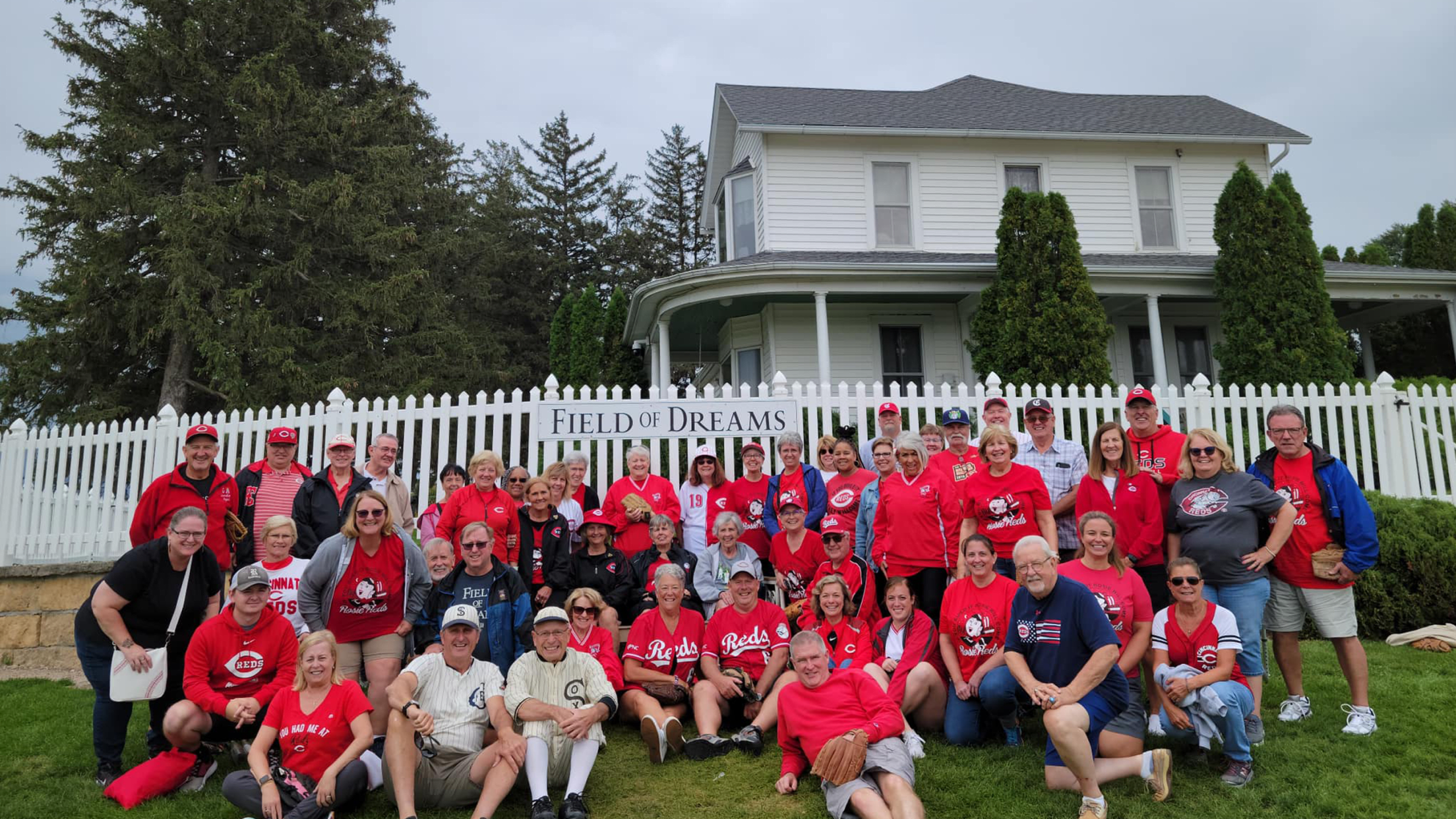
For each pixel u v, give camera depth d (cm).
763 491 704
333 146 2064
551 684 467
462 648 460
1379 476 881
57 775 496
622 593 626
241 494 608
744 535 695
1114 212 1597
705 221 2055
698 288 1342
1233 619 458
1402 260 2036
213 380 1831
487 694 459
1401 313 1688
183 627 505
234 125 2044
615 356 1966
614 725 573
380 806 446
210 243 1848
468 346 2408
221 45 2011
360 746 434
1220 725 437
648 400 849
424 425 838
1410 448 870
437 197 2695
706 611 611
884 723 432
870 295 1445
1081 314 1256
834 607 549
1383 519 734
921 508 586
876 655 548
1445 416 883
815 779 465
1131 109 1755
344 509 597
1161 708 483
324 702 445
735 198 1652
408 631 539
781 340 1476
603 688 464
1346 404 880
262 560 553
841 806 406
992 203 1580
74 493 889
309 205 1947
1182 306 1566
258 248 2056
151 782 457
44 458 909
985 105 1738
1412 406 880
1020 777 450
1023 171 1602
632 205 4344
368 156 2117
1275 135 1588
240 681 486
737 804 437
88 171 1869
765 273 1297
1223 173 1627
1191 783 437
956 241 1563
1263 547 495
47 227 2011
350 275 2144
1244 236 1348
